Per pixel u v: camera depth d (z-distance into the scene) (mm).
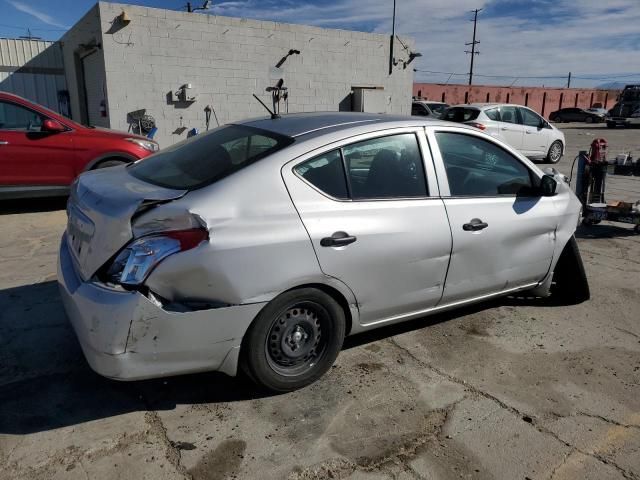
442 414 2994
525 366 3551
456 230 3529
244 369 2955
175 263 2559
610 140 23453
